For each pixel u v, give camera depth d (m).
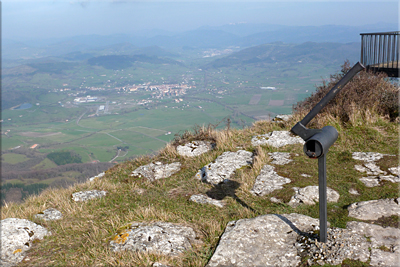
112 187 5.51
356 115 6.78
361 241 2.75
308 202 3.88
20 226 3.45
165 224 3.59
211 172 5.30
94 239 3.37
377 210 3.35
